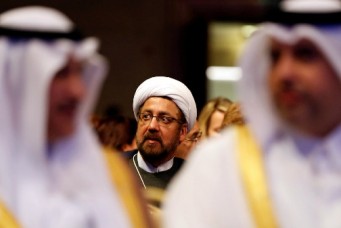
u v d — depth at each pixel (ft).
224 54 60.85
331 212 15.25
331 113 15.29
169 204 16.06
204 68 59.31
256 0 59.77
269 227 15.30
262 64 15.57
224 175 15.69
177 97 27.45
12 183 15.52
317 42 15.10
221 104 32.30
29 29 15.53
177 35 58.13
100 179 16.10
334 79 15.20
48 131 15.70
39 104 15.31
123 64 57.57
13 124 15.52
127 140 28.89
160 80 27.71
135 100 27.71
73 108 15.72
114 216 16.03
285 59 15.26
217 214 15.62
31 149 15.49
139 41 57.72
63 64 15.51
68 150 15.98
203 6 59.06
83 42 15.83
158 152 27.07
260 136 15.71
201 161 15.93
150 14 57.77
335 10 15.25
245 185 15.51
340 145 15.46
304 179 15.44
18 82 15.47
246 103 15.72
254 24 60.13
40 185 15.61
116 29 57.57
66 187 15.88
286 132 15.65
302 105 15.23
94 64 16.20
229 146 15.87
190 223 15.74
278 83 15.26
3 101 15.46
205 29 59.21
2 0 55.67
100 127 29.07
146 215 16.62
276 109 15.47
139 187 16.79
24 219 15.43
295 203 15.35
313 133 15.47
